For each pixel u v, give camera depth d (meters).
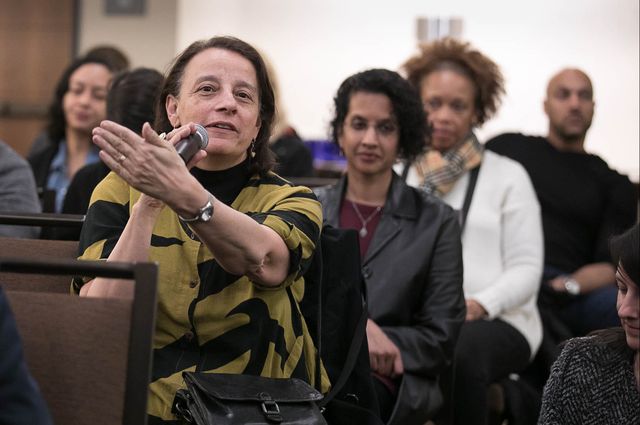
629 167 9.52
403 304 4.06
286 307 3.00
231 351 2.91
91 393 2.39
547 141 5.75
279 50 10.09
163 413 2.83
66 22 10.34
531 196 4.88
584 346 2.79
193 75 3.08
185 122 3.07
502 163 4.93
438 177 4.83
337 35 10.01
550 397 2.80
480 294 4.63
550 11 9.57
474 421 4.39
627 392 2.71
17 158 4.50
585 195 5.54
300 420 2.76
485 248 4.75
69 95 5.68
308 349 3.11
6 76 10.57
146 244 2.83
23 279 3.13
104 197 3.06
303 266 2.99
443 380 4.32
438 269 4.11
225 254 2.76
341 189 4.37
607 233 5.50
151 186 2.59
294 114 10.10
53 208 4.90
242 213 2.89
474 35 9.71
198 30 9.95
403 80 4.31
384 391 3.91
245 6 10.09
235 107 3.02
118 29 10.17
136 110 4.35
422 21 7.92
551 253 5.50
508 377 4.77
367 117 4.25
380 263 4.12
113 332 2.39
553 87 5.75
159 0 10.04
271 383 2.86
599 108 9.53
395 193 4.25
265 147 3.15
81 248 3.03
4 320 2.04
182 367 2.89
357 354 3.29
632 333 2.55
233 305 2.92
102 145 2.58
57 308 2.42
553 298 5.23
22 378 2.04
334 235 3.37
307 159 6.50
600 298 5.19
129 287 2.83
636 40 9.45
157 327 2.93
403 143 4.34
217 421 2.69
